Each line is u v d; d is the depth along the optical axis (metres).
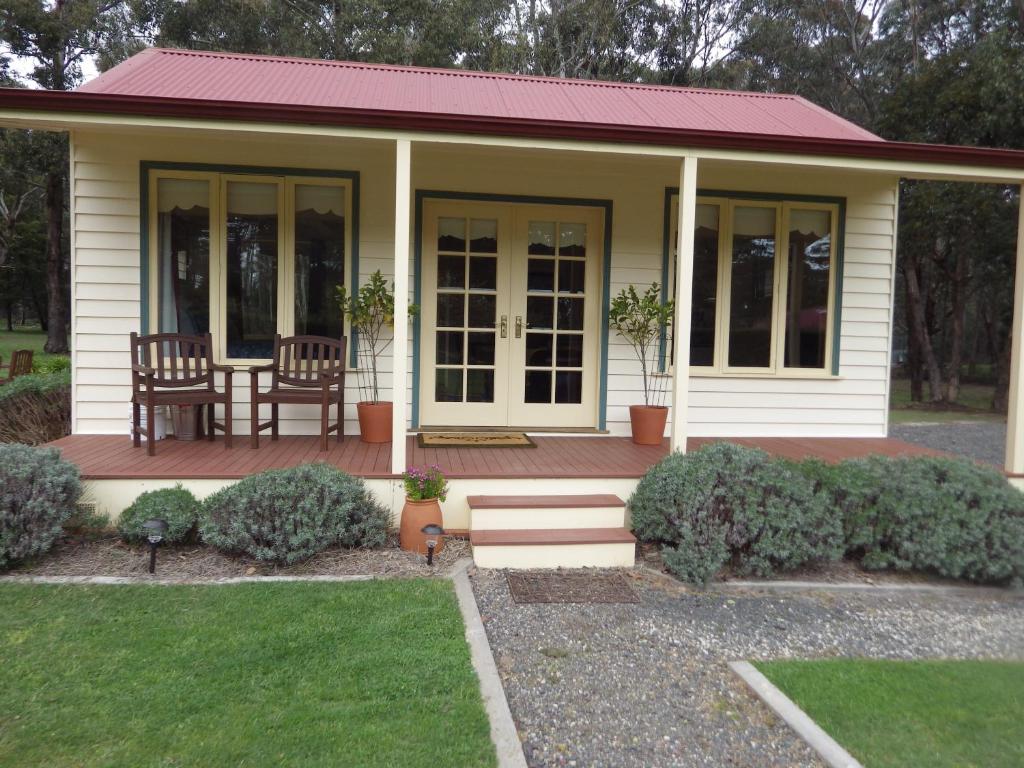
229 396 4.87
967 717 2.45
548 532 4.12
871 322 6.32
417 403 5.79
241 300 5.54
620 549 4.02
